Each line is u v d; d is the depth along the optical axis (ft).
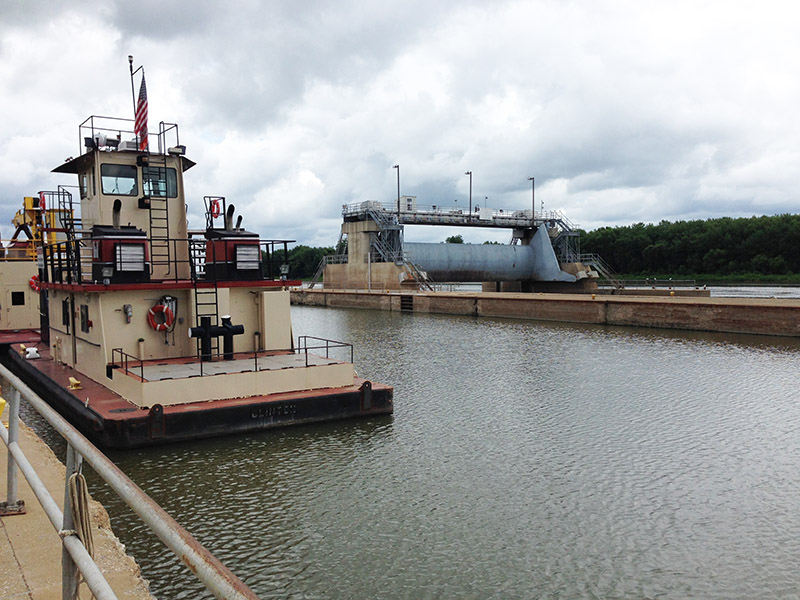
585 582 32.19
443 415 62.90
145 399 49.80
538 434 56.59
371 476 45.80
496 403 68.64
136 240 57.41
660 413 64.34
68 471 11.46
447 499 42.09
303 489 43.24
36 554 17.04
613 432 57.36
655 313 155.02
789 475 46.57
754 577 32.65
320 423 55.98
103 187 62.80
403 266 243.40
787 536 37.01
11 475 19.54
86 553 10.45
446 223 259.60
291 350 65.31
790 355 104.83
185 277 66.59
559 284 277.44
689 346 117.50
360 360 100.63
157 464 46.78
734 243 419.74
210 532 37.09
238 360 59.36
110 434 47.78
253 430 52.60
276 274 69.51
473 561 34.14
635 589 31.60
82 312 63.52
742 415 63.57
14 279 100.73
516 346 118.52
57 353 73.56
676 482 45.27
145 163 63.77
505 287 307.37
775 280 370.12
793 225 394.52
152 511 8.42
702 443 54.24
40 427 58.80
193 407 50.60
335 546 35.55
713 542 36.37
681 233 461.78
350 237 266.57
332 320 187.01
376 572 32.89
